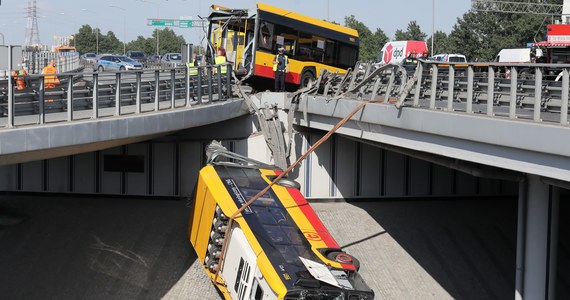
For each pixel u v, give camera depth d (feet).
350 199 80.89
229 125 78.48
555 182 41.98
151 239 68.28
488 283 63.67
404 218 76.02
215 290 59.36
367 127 59.47
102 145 55.47
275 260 45.24
